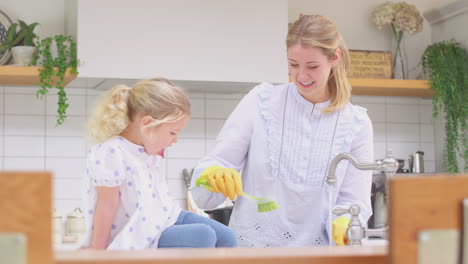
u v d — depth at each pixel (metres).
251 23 3.19
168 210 1.82
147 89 1.73
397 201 0.89
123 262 0.97
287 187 1.94
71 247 3.01
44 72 2.98
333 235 1.79
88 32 3.00
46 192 0.87
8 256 0.86
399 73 3.68
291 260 1.01
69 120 3.40
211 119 3.57
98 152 1.67
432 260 0.90
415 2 3.96
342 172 1.95
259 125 1.98
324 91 1.96
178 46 3.10
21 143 3.34
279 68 3.21
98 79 3.08
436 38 3.89
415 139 3.94
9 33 3.16
